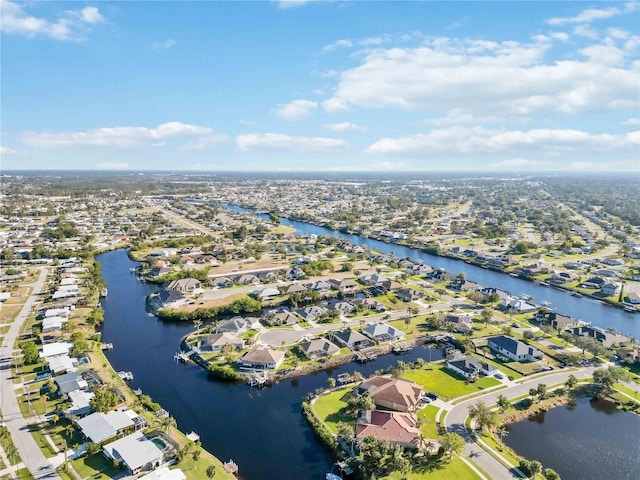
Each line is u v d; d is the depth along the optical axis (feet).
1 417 318.65
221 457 289.53
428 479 261.24
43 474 260.42
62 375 369.71
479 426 312.29
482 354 438.40
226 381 392.88
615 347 448.65
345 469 273.54
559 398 358.84
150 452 273.95
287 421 331.36
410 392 346.74
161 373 406.82
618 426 327.67
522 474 267.39
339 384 384.47
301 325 516.73
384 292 643.45
